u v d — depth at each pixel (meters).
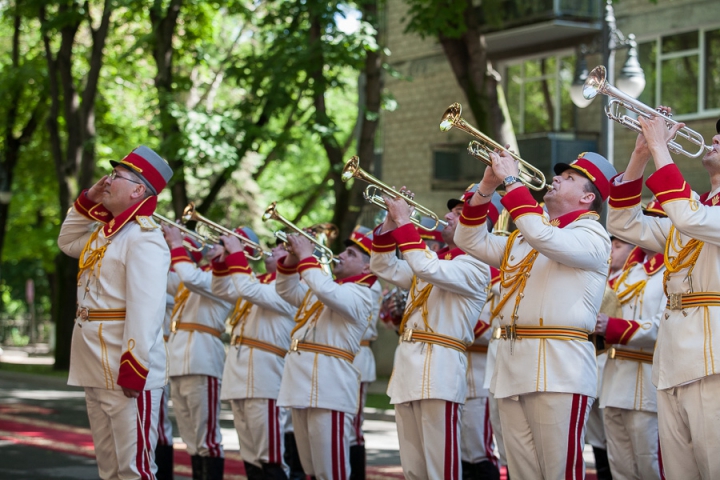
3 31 26.59
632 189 5.32
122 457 5.80
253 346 7.82
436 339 6.27
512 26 19.27
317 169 32.28
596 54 18.98
